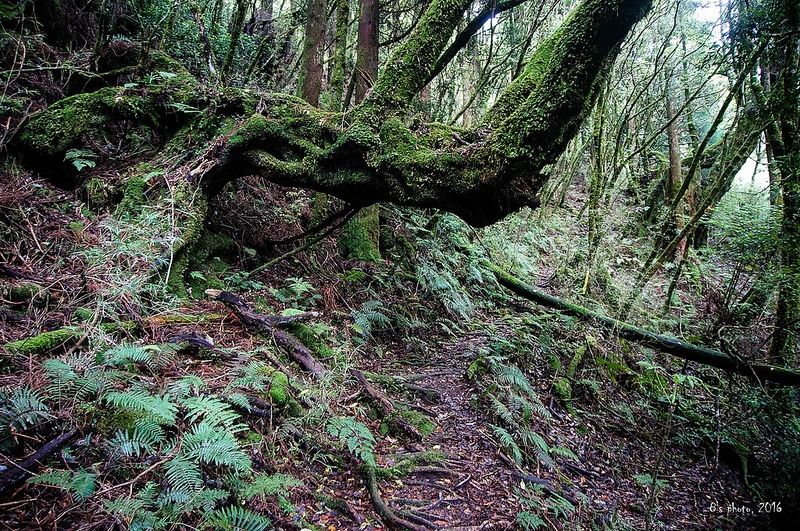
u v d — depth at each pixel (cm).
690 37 1065
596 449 519
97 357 299
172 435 270
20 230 411
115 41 633
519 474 407
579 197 1648
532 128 363
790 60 545
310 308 567
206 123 545
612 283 897
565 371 637
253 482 265
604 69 372
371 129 441
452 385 535
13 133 488
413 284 751
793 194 580
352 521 294
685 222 986
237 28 618
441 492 358
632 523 409
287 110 511
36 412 225
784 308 610
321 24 761
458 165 400
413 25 818
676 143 1270
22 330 312
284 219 694
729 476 530
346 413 402
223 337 403
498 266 923
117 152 580
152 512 214
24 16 605
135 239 418
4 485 200
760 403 538
